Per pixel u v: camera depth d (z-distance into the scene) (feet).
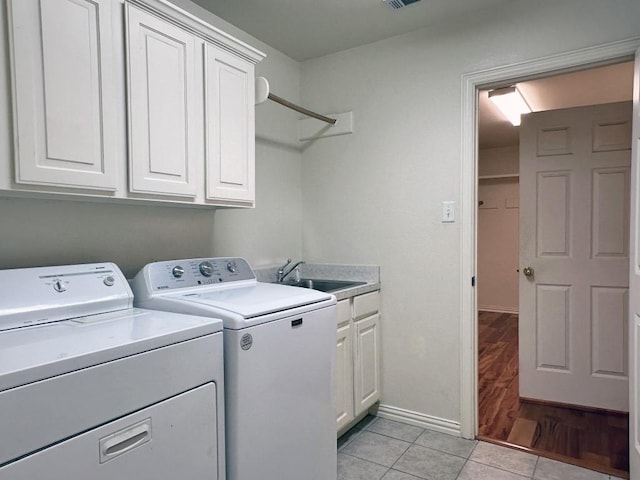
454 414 7.80
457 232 7.71
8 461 2.62
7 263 4.79
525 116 9.32
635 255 5.98
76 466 2.96
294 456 5.05
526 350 9.39
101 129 4.45
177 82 5.25
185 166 5.39
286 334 4.90
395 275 8.39
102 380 3.14
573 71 6.85
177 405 3.71
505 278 19.11
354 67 8.77
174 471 3.67
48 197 4.62
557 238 9.09
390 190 8.41
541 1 6.86
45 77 3.98
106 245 5.78
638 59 5.93
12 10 3.75
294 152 9.38
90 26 4.34
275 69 8.82
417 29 7.99
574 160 8.93
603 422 8.29
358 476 6.47
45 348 3.15
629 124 8.49
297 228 9.48
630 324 6.16
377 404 8.61
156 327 3.89
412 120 8.12
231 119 6.06
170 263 5.65
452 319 7.79
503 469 6.63
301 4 7.09
